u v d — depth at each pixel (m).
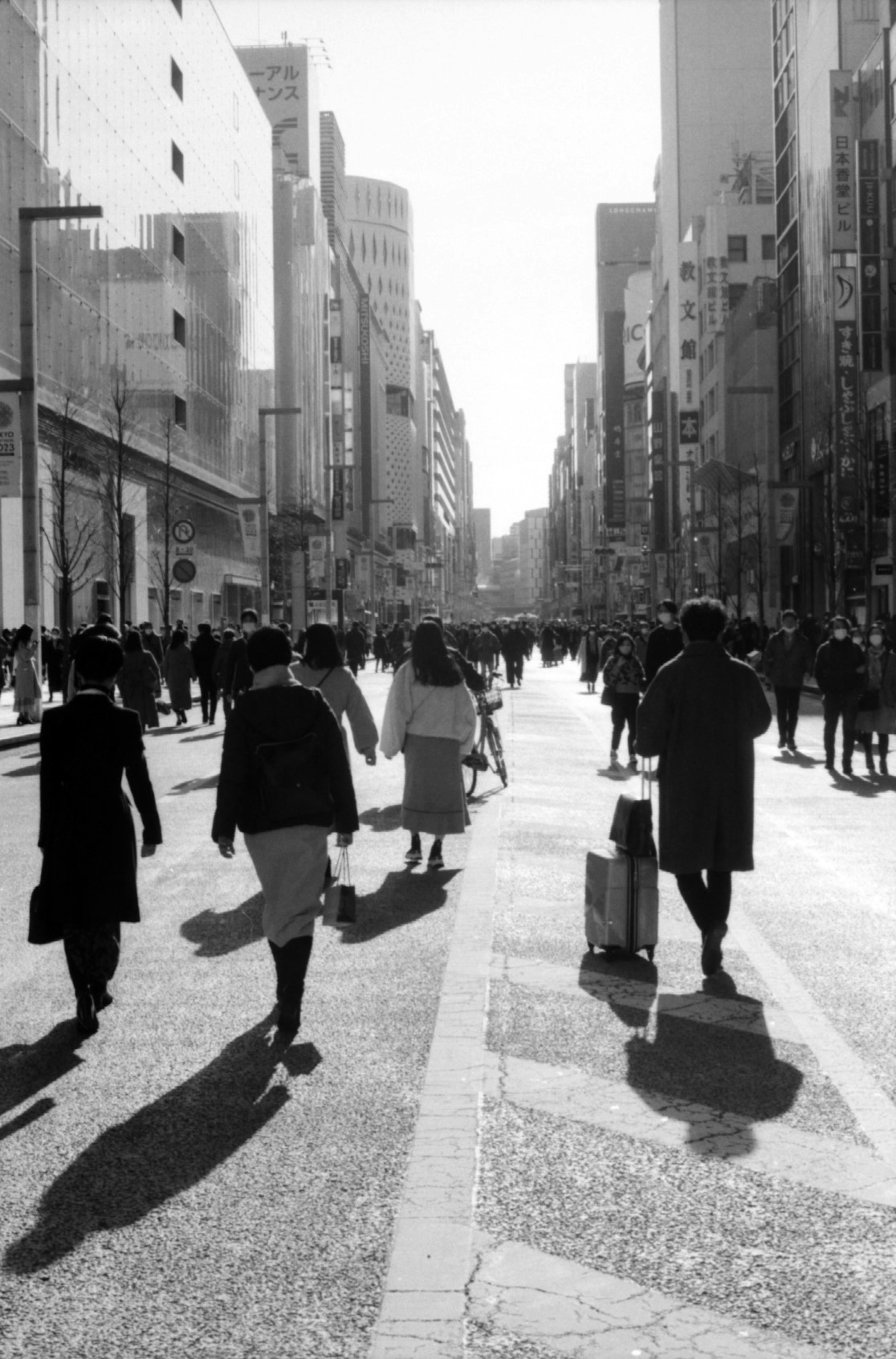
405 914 9.35
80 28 46.75
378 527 158.25
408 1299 3.79
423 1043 6.36
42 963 8.23
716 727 7.53
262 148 80.50
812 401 64.12
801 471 67.81
